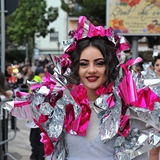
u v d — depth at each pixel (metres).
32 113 1.72
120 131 1.61
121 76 1.69
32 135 4.91
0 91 4.21
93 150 1.65
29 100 1.72
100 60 1.67
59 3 32.44
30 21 23.23
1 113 4.02
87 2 12.14
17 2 4.53
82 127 1.65
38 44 33.88
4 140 4.17
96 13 12.60
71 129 1.66
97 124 1.67
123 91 1.59
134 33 9.12
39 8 23.16
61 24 32.94
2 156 4.24
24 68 14.52
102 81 1.69
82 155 1.67
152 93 1.58
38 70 6.38
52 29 24.14
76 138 1.66
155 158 2.37
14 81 7.93
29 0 23.20
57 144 1.71
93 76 1.67
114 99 1.62
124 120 1.60
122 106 1.63
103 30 1.69
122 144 1.62
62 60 1.76
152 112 1.59
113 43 1.71
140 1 9.05
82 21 1.69
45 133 1.68
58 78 1.75
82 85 1.67
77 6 14.70
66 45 1.73
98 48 1.66
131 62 1.63
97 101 1.61
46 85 1.73
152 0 9.01
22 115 1.73
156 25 9.06
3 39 4.66
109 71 1.68
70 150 1.69
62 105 1.68
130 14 9.09
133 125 1.65
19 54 32.69
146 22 9.09
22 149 5.50
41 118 1.68
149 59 5.21
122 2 9.05
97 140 1.65
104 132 1.61
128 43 1.74
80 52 1.68
